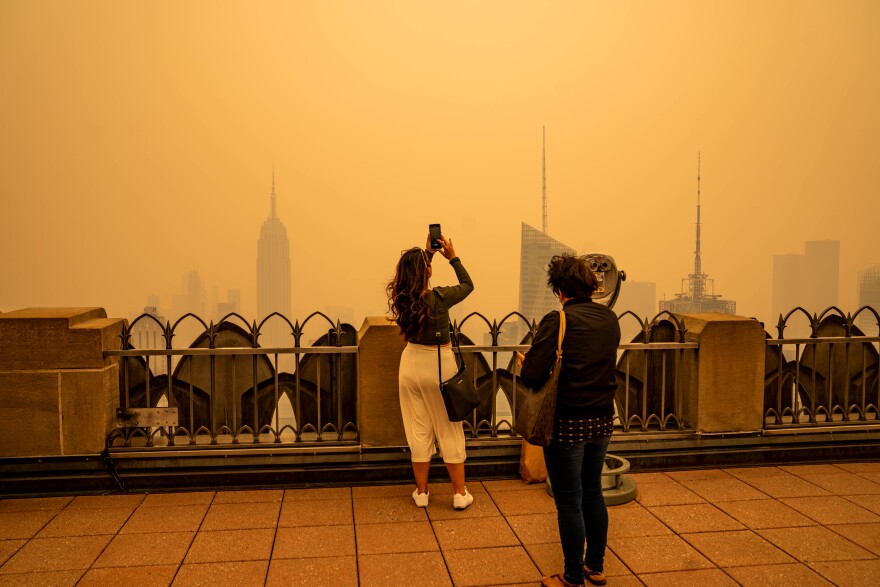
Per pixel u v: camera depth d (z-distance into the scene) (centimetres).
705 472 489
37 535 376
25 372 434
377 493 448
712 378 495
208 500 433
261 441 464
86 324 450
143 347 480
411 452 418
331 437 474
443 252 427
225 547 360
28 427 436
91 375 438
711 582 320
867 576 326
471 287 420
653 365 519
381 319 484
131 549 357
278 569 334
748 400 500
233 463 454
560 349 292
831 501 430
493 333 478
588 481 308
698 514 408
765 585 316
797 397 511
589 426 293
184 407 480
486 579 324
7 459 436
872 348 552
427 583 320
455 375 401
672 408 521
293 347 462
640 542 367
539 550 357
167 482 447
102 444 443
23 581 320
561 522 300
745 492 447
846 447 513
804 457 509
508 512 412
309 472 458
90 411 440
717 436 498
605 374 298
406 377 412
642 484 464
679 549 357
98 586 315
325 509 418
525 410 295
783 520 398
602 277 449
